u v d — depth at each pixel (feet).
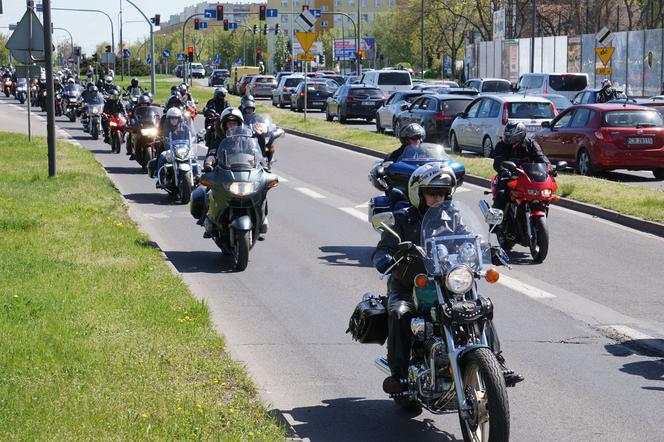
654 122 135.13
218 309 60.54
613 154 133.18
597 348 52.60
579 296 65.00
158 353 45.75
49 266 64.59
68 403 37.78
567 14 497.46
